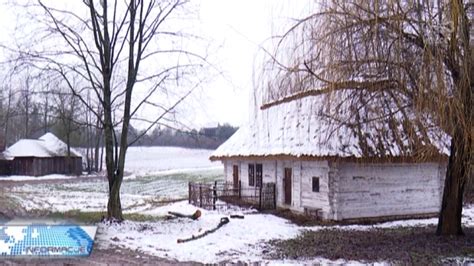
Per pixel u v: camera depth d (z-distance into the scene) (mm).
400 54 10938
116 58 17734
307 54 12508
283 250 12953
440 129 11086
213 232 16047
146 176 59219
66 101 19469
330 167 19359
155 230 15789
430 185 21328
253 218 20141
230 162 28562
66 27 22328
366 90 11977
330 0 12133
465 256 11578
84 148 71812
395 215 20375
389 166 20453
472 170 12008
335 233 16484
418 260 11109
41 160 62969
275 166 23344
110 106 17500
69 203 28641
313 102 13742
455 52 10656
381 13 11125
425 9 10719
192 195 26797
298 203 21312
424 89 10469
